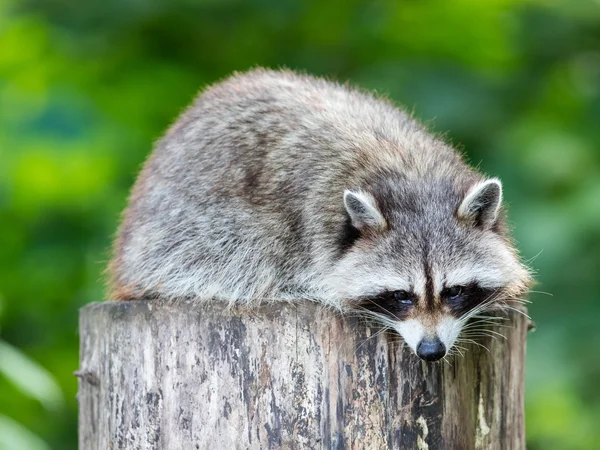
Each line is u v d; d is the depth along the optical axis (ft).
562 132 53.11
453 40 56.13
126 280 36.24
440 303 32.09
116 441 29.45
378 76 54.60
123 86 54.44
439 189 33.83
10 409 48.29
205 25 55.57
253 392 28.09
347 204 32.48
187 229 34.99
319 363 27.99
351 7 56.59
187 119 37.47
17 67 55.01
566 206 49.55
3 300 48.49
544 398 49.80
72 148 51.34
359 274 32.60
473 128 52.90
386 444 28.04
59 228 52.80
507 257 33.63
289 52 57.82
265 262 34.24
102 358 30.14
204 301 29.76
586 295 49.32
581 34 56.59
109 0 54.08
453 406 28.96
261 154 35.27
